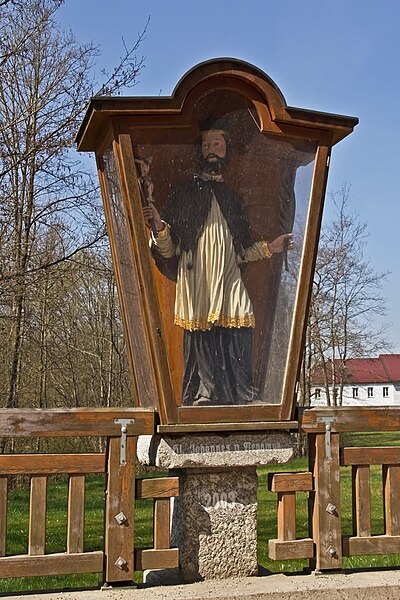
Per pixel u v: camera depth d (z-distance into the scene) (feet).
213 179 15.42
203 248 15.28
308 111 15.47
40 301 50.31
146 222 14.74
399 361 200.95
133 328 15.78
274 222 15.72
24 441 64.64
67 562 13.99
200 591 13.94
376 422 15.90
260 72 15.17
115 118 14.57
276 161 15.67
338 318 87.15
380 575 15.24
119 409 14.51
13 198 44.32
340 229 124.16
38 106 44.98
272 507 44.86
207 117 15.19
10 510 45.80
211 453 14.75
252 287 15.62
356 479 15.93
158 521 14.57
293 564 26.89
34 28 44.68
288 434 15.35
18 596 13.76
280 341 15.55
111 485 14.30
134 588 14.16
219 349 15.20
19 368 60.08
